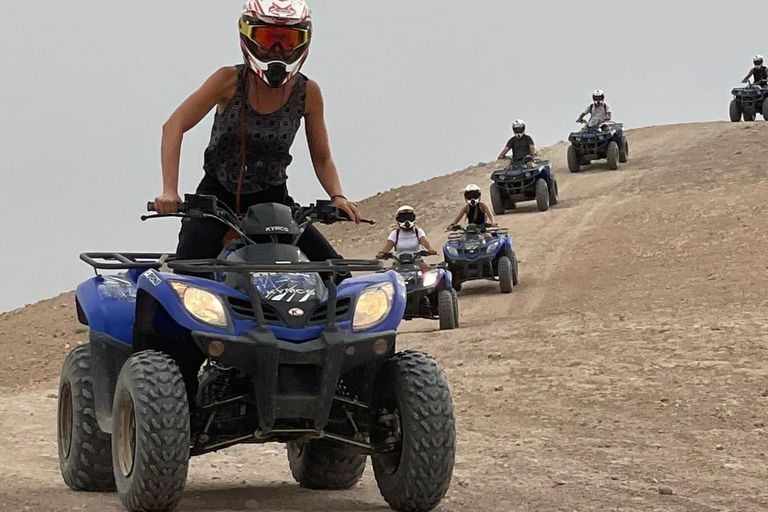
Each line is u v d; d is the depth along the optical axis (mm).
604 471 7965
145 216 6348
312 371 6094
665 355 13695
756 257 22203
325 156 6918
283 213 6445
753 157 39219
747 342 13961
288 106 6617
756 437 9250
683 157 41594
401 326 20953
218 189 6805
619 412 10695
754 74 50219
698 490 7172
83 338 24344
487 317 20484
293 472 7695
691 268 22203
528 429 10117
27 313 30141
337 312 6176
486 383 13109
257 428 6211
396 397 6254
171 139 6406
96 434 7227
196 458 9336
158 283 6066
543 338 16297
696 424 9922
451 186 46250
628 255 25234
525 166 33688
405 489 6176
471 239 23578
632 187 36344
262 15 6211
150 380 5883
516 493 7047
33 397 15211
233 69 6488
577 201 34781
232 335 5926
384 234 38938
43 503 6746
